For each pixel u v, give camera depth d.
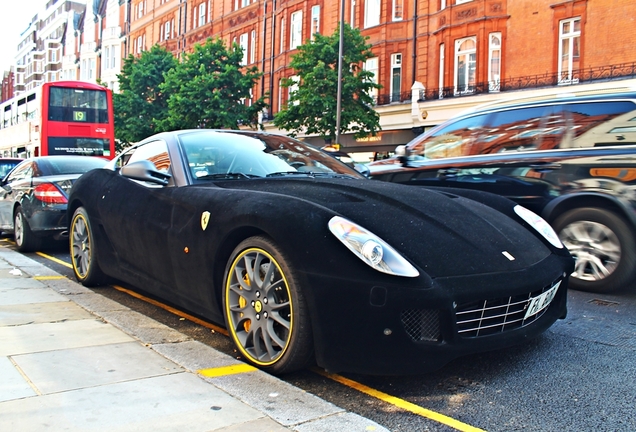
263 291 3.05
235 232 3.25
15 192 8.12
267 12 35.19
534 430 2.46
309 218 2.91
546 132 5.56
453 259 2.90
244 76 29.50
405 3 26.36
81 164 8.32
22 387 2.60
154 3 48.75
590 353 3.46
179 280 3.73
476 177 5.94
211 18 40.62
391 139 27.02
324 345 2.76
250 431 2.26
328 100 23.00
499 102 6.09
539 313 3.24
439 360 2.71
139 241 4.14
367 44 25.08
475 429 2.46
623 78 18.80
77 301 4.43
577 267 5.22
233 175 3.99
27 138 23.09
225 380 2.81
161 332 3.60
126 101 33.88
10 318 3.80
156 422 2.29
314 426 2.34
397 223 3.06
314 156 4.66
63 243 8.59
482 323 2.87
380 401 2.76
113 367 2.91
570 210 5.26
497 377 3.07
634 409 2.67
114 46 56.72
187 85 28.14
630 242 4.89
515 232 3.46
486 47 22.67
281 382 2.81
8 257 7.04
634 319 4.25
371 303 2.66
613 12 19.22
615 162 4.98
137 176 3.94
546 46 21.06
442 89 24.20
